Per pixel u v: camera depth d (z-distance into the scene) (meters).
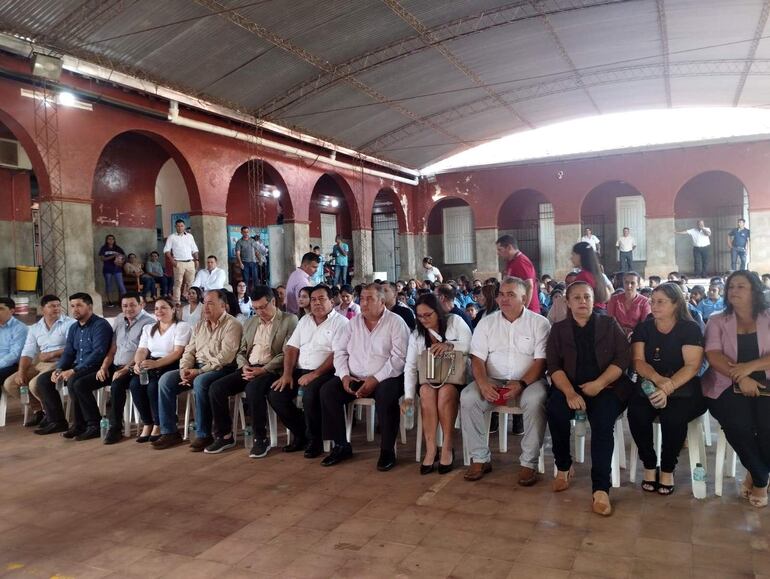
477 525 3.25
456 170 19.42
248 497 3.82
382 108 13.92
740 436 3.38
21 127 8.02
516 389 3.99
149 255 12.95
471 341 4.39
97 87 9.02
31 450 5.11
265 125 12.29
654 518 3.25
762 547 2.86
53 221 8.38
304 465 4.47
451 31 10.88
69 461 4.76
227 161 11.70
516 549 2.94
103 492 4.01
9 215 11.52
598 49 12.45
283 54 10.33
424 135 16.50
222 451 4.90
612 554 2.85
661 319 3.73
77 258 8.65
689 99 16.03
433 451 4.23
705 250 17.34
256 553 3.03
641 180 17.38
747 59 13.14
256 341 5.15
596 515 3.32
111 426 5.30
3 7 7.13
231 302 6.55
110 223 12.65
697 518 3.23
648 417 3.62
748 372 3.38
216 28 8.96
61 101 8.46
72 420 5.91
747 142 16.22
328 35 10.15
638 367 3.70
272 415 5.02
